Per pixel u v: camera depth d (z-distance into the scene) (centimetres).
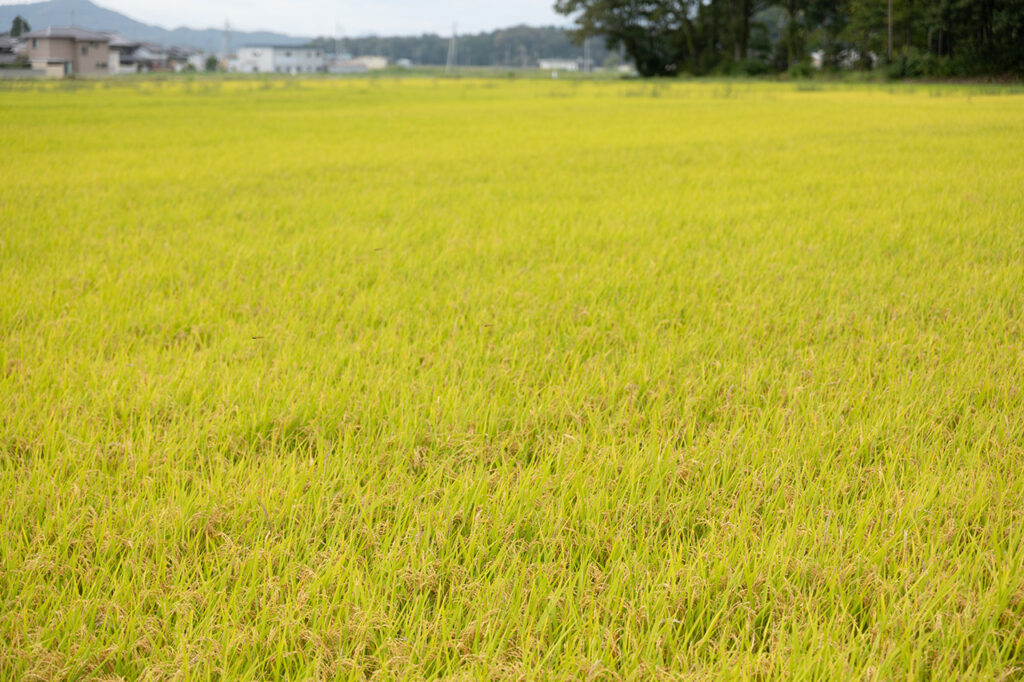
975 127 1866
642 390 358
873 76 5300
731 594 210
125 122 2108
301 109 2806
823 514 247
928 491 261
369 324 457
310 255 608
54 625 193
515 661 183
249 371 370
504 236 694
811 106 2903
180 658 181
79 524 236
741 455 280
